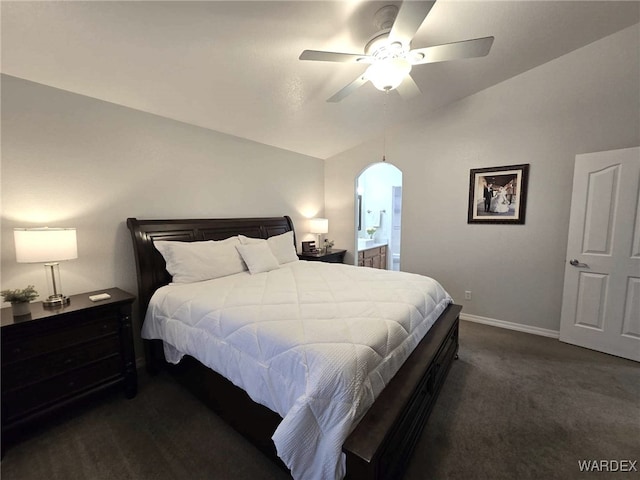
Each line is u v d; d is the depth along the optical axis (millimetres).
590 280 2682
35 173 1998
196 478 1430
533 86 2881
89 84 2086
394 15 1727
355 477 1046
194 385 1997
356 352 1271
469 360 2541
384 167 6086
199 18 1637
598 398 2002
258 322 1545
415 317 1817
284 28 1812
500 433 1700
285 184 4090
